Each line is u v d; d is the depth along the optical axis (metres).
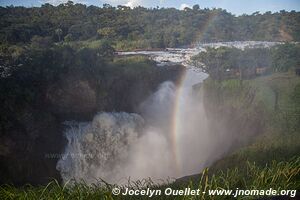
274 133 26.80
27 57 47.62
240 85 41.44
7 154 41.44
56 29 70.00
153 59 64.38
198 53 64.56
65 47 51.97
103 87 52.16
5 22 63.38
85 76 50.34
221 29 78.94
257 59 51.72
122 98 54.91
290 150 18.53
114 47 73.06
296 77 41.09
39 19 70.88
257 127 32.47
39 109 46.50
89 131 50.50
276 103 32.78
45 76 47.12
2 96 42.16
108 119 51.53
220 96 43.62
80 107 50.84
